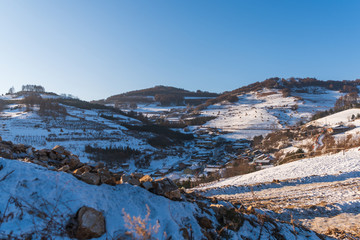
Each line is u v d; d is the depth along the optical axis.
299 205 11.58
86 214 3.77
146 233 3.62
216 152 95.56
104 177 5.14
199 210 5.43
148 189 5.30
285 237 5.94
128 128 120.75
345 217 9.88
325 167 25.28
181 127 163.12
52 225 3.53
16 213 3.50
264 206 11.45
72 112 138.50
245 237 5.25
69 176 4.74
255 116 166.50
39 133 84.94
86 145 76.88
